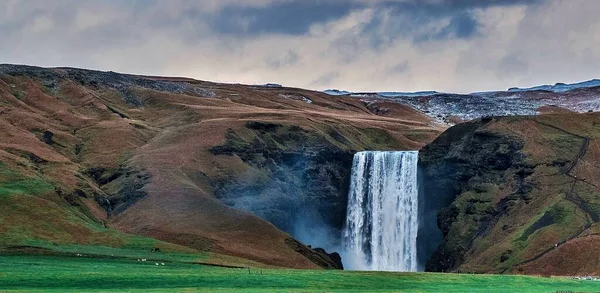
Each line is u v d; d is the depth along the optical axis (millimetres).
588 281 150500
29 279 137125
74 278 139375
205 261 178875
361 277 147875
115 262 169625
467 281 145500
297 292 127375
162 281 138875
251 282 139625
